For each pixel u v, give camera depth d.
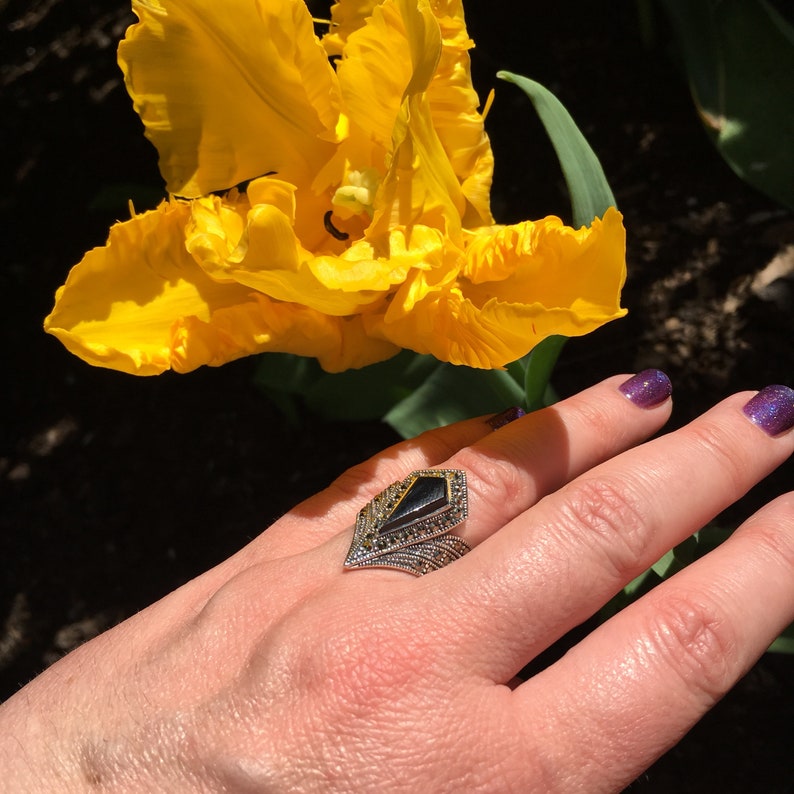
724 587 0.18
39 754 0.19
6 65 0.52
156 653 0.20
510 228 0.21
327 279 0.20
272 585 0.20
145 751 0.18
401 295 0.22
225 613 0.19
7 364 0.48
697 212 0.39
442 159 0.22
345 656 0.17
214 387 0.45
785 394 0.21
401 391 0.36
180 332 0.21
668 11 0.35
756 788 0.33
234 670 0.18
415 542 0.19
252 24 0.21
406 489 0.20
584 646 0.18
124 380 0.46
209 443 0.44
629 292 0.39
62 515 0.44
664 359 0.38
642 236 0.39
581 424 0.22
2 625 0.43
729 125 0.34
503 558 0.18
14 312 0.48
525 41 0.43
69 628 0.42
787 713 0.33
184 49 0.22
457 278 0.22
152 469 0.44
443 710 0.17
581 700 0.17
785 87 0.33
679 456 0.20
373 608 0.18
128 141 0.49
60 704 0.19
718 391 0.37
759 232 0.38
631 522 0.19
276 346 0.22
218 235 0.21
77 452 0.45
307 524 0.22
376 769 0.17
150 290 0.22
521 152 0.42
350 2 0.23
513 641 0.18
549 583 0.18
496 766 0.17
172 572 0.42
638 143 0.40
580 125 0.41
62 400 0.47
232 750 0.17
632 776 0.17
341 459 0.42
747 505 0.35
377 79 0.22
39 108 0.51
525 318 0.18
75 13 0.52
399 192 0.21
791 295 0.36
